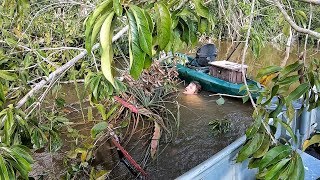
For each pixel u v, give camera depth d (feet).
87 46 2.52
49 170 11.60
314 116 9.20
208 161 5.22
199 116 16.80
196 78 20.70
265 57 19.81
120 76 12.62
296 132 8.07
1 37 9.65
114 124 14.84
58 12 13.82
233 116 16.76
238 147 5.76
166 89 18.11
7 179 3.44
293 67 4.54
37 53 7.24
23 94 7.03
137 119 14.94
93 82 6.59
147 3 3.27
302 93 4.44
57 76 5.94
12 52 7.66
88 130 14.19
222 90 19.17
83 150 11.57
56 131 7.94
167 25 2.75
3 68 7.01
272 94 4.71
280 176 3.65
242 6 9.06
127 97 15.48
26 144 5.97
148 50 2.40
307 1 3.23
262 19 10.96
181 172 12.82
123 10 2.53
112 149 13.75
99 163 12.97
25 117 5.51
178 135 15.17
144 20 2.43
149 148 14.15
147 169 13.02
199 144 14.49
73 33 12.75
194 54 24.53
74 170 11.12
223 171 5.63
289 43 6.87
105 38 2.32
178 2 4.52
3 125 4.99
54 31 13.28
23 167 3.90
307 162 7.35
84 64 9.16
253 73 18.81
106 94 6.89
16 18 8.95
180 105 18.10
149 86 16.89
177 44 4.53
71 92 16.58
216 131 15.29
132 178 12.37
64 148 13.03
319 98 5.14
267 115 5.01
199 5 4.18
